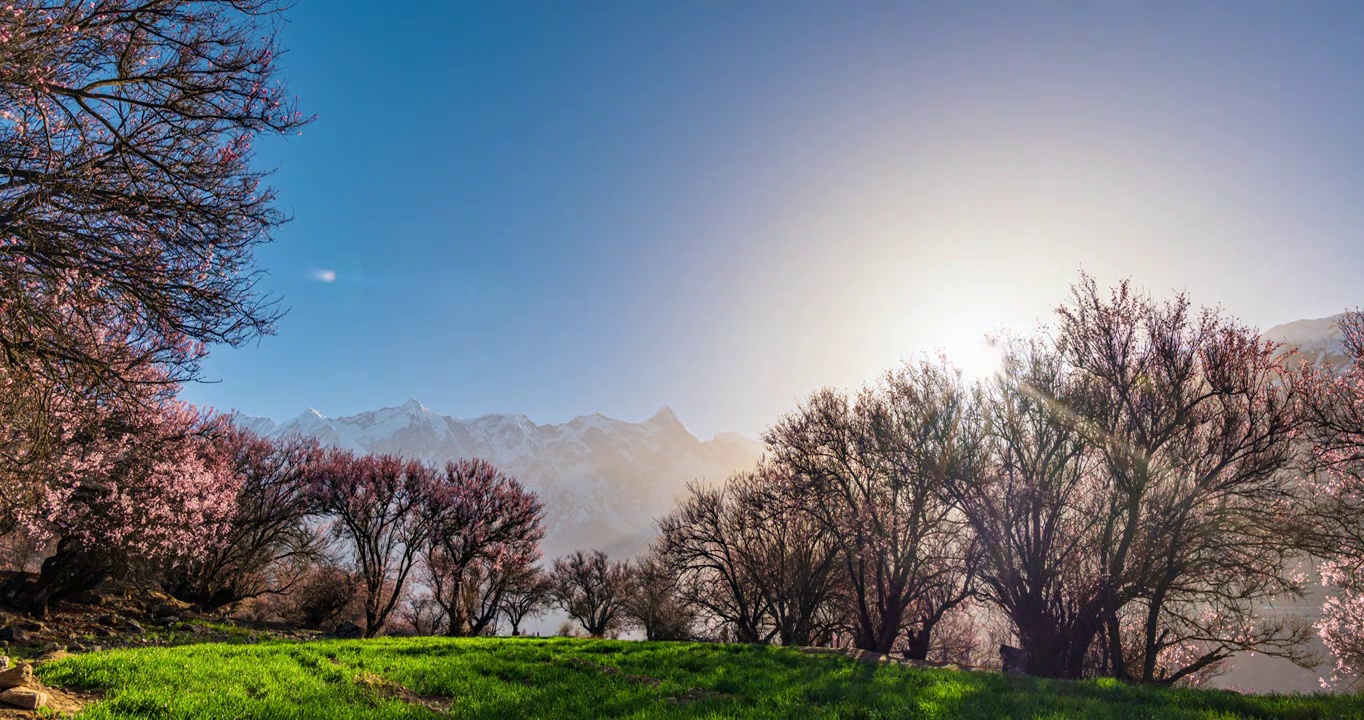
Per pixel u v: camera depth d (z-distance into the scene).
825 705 11.75
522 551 49.09
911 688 13.49
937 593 32.31
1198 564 22.33
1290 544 21.33
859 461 31.19
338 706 10.36
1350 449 20.08
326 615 52.44
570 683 13.99
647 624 61.41
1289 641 25.64
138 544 25.44
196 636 26.72
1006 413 25.88
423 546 46.88
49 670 10.11
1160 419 22.97
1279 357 21.81
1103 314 23.98
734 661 18.34
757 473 42.50
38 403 11.99
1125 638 33.81
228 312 11.46
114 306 11.34
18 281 9.94
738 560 46.41
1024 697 12.24
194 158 11.38
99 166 10.41
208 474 30.12
